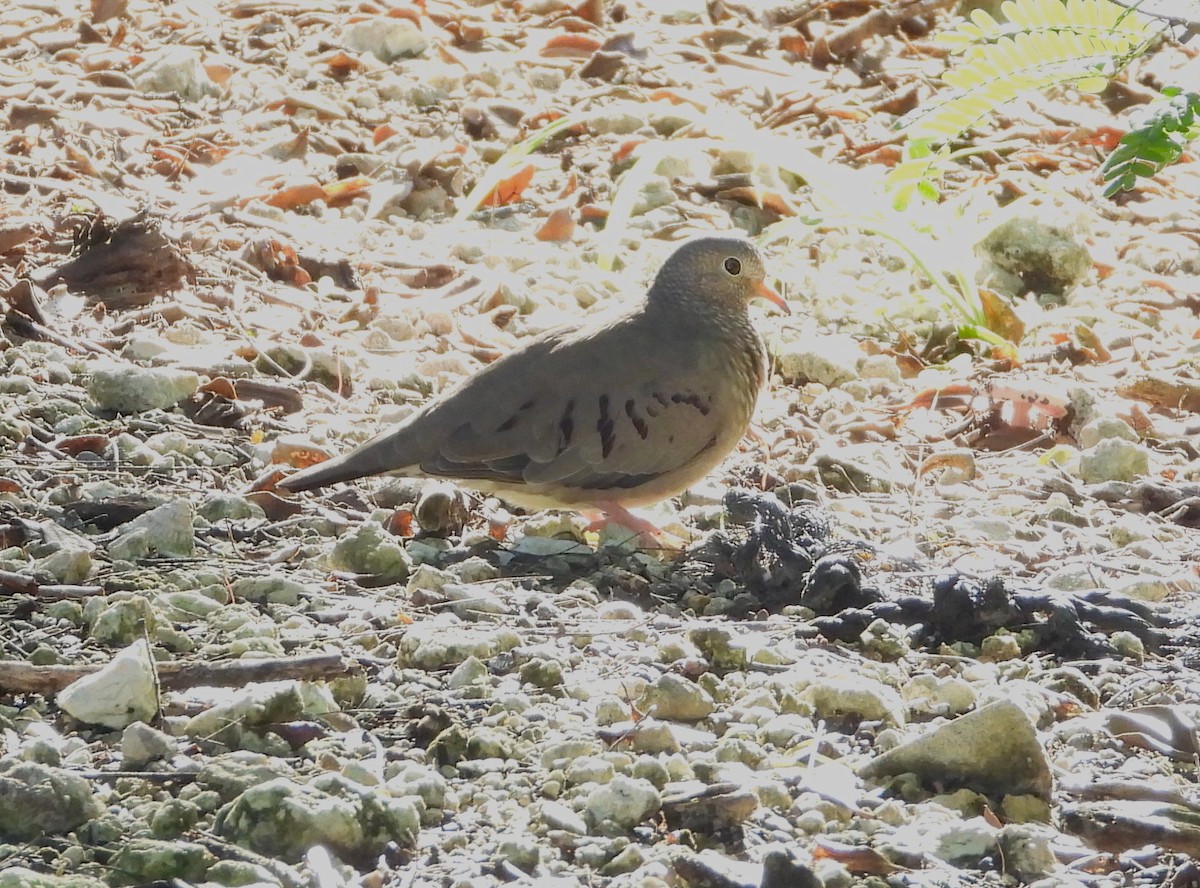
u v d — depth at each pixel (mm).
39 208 16312
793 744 8047
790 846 7090
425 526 10930
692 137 19828
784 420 13844
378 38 21438
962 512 12070
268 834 6844
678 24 23344
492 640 8859
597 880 6773
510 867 6766
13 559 9570
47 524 9992
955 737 7668
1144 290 17484
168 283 14914
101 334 14031
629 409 10656
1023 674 9195
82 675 7980
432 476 10711
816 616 9891
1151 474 13047
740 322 11102
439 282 16266
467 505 11297
